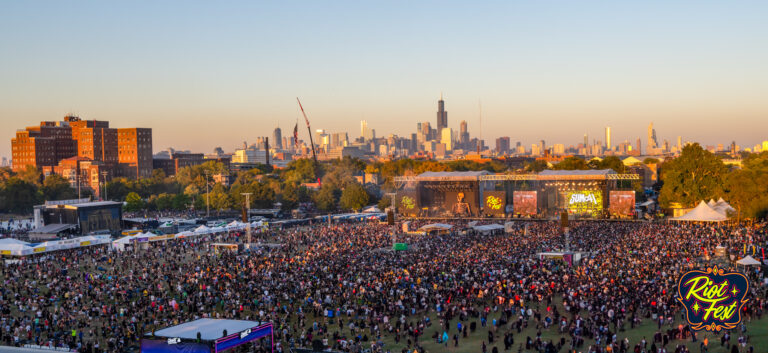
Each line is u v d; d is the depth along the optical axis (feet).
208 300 259.19
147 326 235.61
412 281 278.67
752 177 474.49
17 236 547.90
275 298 263.49
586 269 290.15
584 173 559.79
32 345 215.31
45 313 245.45
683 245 348.59
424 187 605.31
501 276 281.13
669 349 196.34
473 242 401.49
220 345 173.68
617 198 538.88
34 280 314.55
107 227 582.76
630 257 316.81
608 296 239.71
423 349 207.31
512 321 233.76
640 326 220.84
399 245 373.61
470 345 211.41
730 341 199.31
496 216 580.30
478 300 257.75
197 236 480.64
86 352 205.36
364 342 216.13
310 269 311.88
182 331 183.73
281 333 221.25
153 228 581.53
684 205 545.44
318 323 239.09
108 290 282.56
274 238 458.50
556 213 559.38
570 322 223.10
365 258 343.26
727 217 443.32
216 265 343.46
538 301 251.19
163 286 295.07
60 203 603.67
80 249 419.54
